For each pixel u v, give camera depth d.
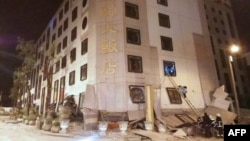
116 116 19.36
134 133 15.03
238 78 41.97
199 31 28.58
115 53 21.25
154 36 23.88
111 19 22.50
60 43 35.00
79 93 24.52
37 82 46.19
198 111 23.59
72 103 23.98
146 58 22.27
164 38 24.56
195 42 27.36
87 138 12.94
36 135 13.76
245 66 45.06
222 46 41.03
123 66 20.69
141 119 18.66
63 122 15.45
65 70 30.58
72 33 30.41
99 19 22.98
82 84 24.17
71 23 31.39
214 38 39.88
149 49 22.88
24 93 50.25
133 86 20.58
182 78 24.30
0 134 13.84
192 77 25.20
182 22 27.16
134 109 19.83
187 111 22.92
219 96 24.19
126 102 19.77
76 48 28.08
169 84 23.06
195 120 20.80
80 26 27.70
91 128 17.25
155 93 21.27
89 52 23.47
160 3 26.02
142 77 21.34
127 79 20.48
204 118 16.16
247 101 39.69
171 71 23.59
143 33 23.02
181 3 28.23
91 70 22.38
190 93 24.23
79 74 25.58
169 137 14.30
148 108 18.36
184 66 25.02
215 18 42.91
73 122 20.03
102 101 20.16
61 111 20.77
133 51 21.69
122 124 15.60
